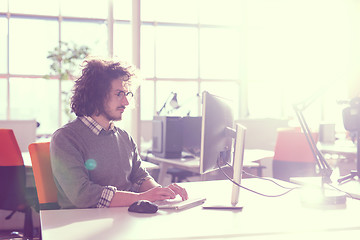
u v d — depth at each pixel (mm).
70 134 1589
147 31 8391
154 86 8406
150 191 1479
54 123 8023
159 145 3525
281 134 3445
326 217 1267
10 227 3676
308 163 3283
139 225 1165
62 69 4809
